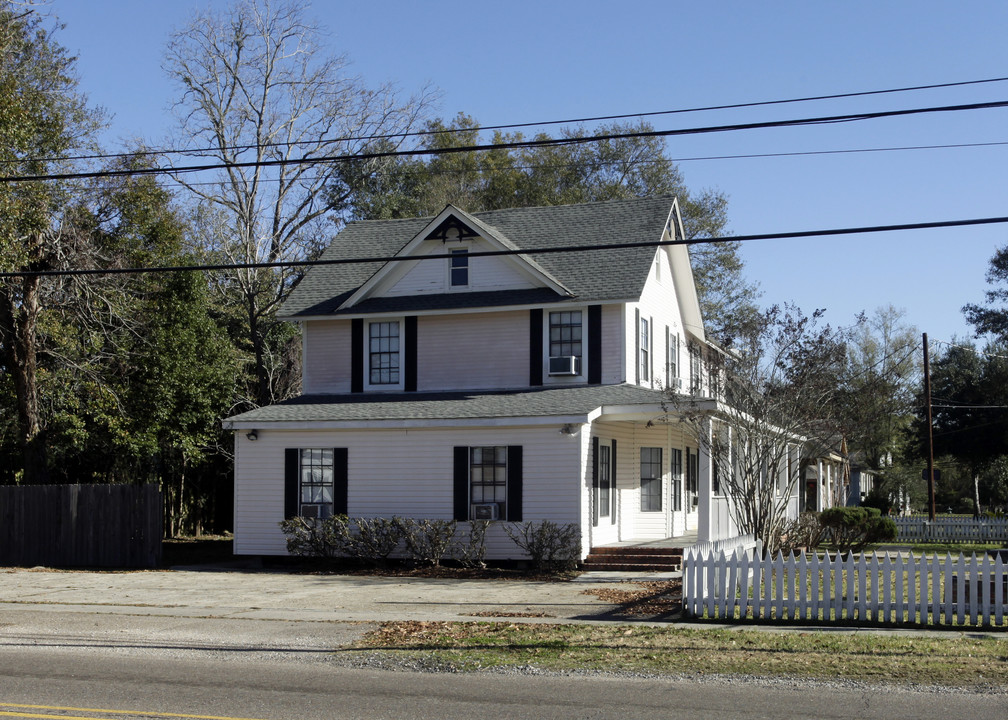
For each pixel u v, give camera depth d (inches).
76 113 1355.8
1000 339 2231.8
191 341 1320.1
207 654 533.0
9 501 1104.2
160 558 1051.3
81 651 546.3
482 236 1135.6
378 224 1336.1
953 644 528.4
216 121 1672.0
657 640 546.0
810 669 470.0
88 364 1266.0
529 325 1115.9
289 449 1058.7
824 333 968.3
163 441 1325.0
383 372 1165.7
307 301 1204.5
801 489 1536.7
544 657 505.0
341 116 1791.3
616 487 1091.9
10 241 1128.2
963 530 1427.2
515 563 977.5
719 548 756.6
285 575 959.6
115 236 1364.4
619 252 1147.9
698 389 1078.4
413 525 981.8
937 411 2290.8
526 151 2274.9
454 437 1010.1
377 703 406.9
